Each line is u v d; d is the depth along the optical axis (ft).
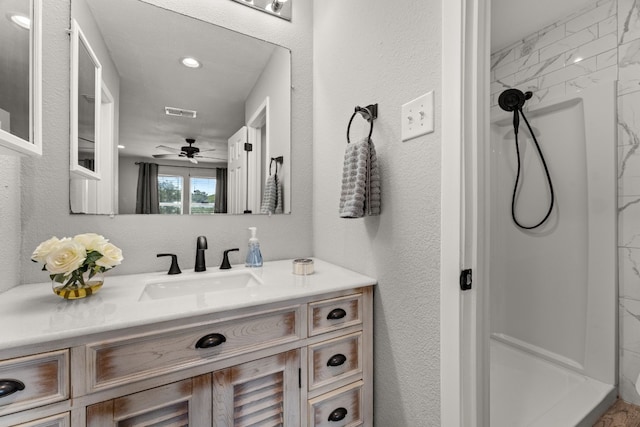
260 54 4.71
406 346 3.16
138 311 2.40
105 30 3.69
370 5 3.75
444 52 2.68
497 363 5.40
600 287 4.64
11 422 1.88
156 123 3.97
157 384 2.34
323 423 3.19
